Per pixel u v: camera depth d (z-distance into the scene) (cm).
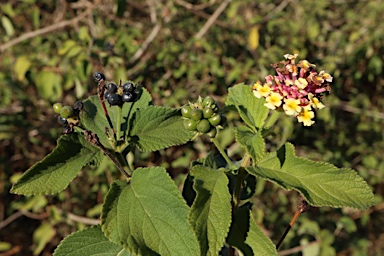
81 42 70
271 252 32
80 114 33
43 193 30
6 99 82
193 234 29
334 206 30
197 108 31
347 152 96
